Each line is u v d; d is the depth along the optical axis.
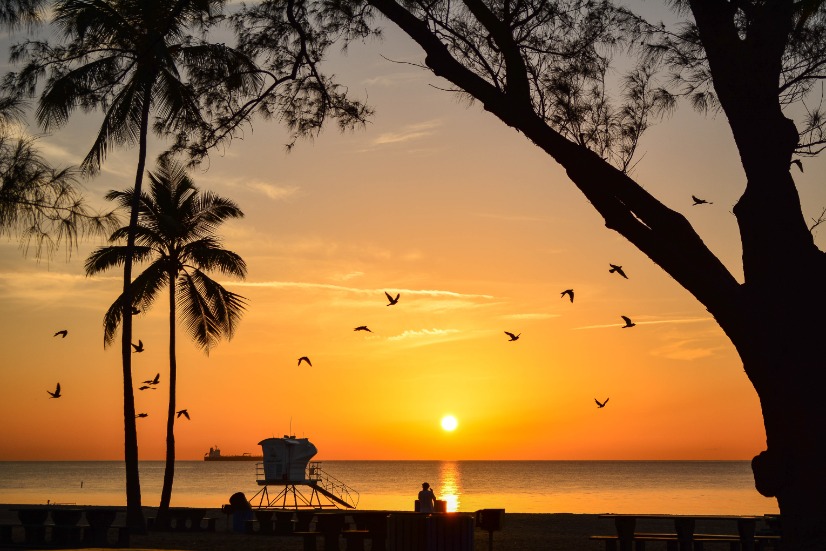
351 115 15.98
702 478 187.88
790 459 12.37
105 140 29.00
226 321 37.41
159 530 31.62
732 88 13.28
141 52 16.78
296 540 26.64
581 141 13.98
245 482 154.62
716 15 13.43
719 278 13.05
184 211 36.56
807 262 12.80
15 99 14.64
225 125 15.78
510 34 13.78
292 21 15.27
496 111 13.81
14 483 149.00
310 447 45.28
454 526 16.14
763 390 12.74
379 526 21.08
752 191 13.12
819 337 12.55
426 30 13.95
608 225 13.64
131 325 30.38
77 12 23.41
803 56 13.78
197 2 15.86
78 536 23.59
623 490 113.06
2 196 14.23
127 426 29.67
